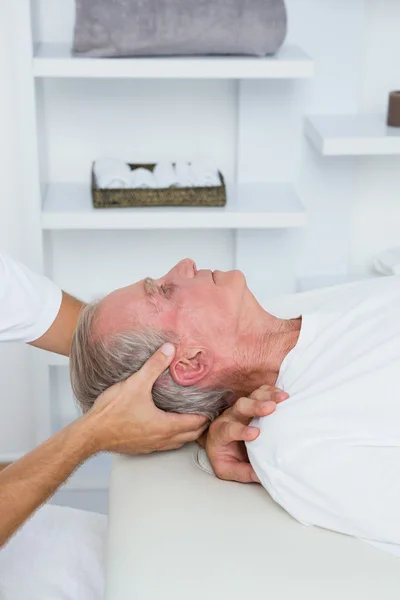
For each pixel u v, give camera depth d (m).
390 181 2.61
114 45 2.09
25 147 2.23
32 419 2.74
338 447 1.35
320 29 2.40
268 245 2.59
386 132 2.24
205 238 2.64
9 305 1.67
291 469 1.36
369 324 1.53
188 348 1.49
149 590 1.24
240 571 1.28
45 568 1.52
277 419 1.41
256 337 1.57
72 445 1.39
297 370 1.52
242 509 1.43
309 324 1.57
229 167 2.59
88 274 2.65
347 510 1.33
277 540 1.36
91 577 1.52
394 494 1.31
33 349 2.48
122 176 2.29
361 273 2.71
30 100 2.19
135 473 1.54
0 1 2.34
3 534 1.35
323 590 1.24
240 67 2.11
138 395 1.42
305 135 2.48
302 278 2.63
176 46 2.11
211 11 2.09
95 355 1.49
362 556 1.33
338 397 1.40
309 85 2.45
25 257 2.56
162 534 1.36
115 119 2.51
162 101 2.50
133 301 1.50
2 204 2.53
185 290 1.53
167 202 2.29
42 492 1.37
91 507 2.67
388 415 1.37
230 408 1.52
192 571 1.28
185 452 1.61
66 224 2.27
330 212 2.58
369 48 2.49
